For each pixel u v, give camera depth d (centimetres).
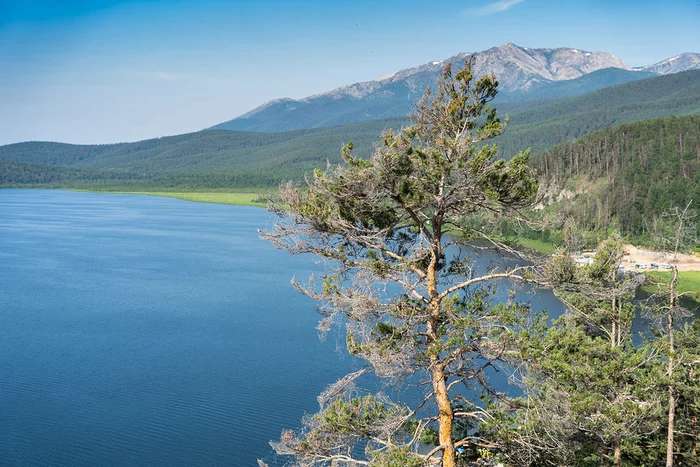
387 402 2164
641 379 2642
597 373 2352
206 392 5953
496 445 2019
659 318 2967
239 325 8312
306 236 2080
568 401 1981
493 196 1888
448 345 1891
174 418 5391
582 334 2480
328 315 2130
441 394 1972
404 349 1964
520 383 2047
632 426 2236
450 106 1986
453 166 1939
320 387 6038
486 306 2108
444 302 1958
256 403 5691
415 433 2077
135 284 11169
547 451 1984
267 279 11588
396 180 1961
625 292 1958
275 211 2091
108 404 5722
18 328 8231
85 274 12169
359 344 2048
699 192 16012
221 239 17838
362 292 1989
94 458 4744
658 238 2866
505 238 2108
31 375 6456
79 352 7212
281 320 8556
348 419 2028
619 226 15650
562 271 1909
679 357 2842
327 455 2028
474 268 2189
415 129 2064
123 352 7212
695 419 3131
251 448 4859
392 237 2169
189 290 10612
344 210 2066
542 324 2117
